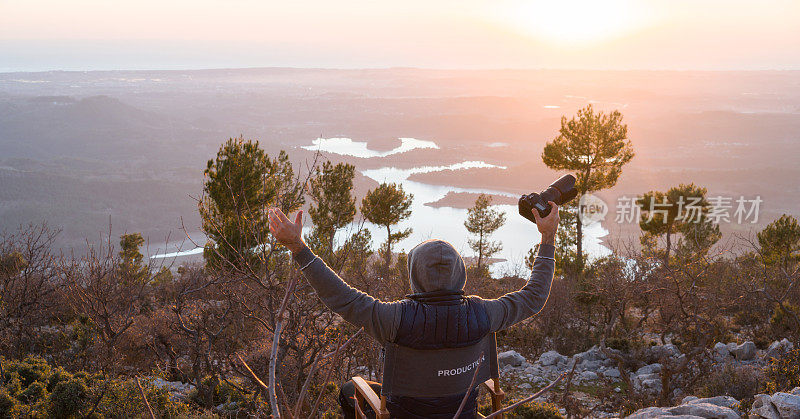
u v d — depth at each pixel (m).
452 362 2.27
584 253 34.66
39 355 14.84
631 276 21.69
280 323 2.45
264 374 9.75
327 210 23.67
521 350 23.89
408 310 2.23
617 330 24.36
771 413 7.30
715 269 20.56
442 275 2.30
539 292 2.47
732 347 19.78
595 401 14.70
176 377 15.50
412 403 2.29
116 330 14.13
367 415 2.61
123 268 15.76
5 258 14.09
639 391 15.38
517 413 9.77
